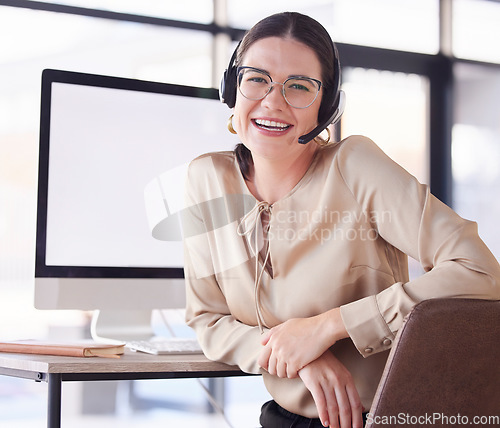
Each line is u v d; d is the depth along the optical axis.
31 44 4.19
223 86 1.41
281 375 1.20
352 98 4.90
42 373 1.19
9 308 4.15
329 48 1.32
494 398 0.97
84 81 1.76
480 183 5.27
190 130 1.85
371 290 1.31
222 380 4.36
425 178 5.14
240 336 1.30
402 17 5.03
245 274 1.35
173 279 1.80
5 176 4.16
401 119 5.05
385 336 1.15
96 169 1.75
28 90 4.20
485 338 0.94
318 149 1.38
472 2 5.23
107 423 3.46
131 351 1.45
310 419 1.28
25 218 4.19
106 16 4.32
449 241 1.20
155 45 4.42
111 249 1.75
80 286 1.72
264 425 1.37
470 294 1.15
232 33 4.55
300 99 1.28
